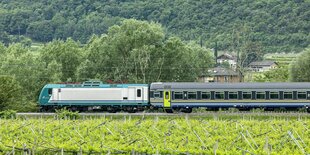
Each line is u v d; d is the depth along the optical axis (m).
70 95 110.44
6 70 143.00
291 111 109.19
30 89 142.50
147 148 58.84
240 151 57.78
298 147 61.88
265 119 92.00
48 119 89.25
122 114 103.12
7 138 69.69
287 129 75.44
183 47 151.88
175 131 74.31
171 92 108.38
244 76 172.00
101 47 149.88
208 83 108.56
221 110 112.25
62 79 153.88
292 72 145.25
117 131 74.38
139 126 78.62
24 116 98.19
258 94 107.44
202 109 113.19
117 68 147.00
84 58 154.62
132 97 109.62
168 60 150.00
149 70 148.25
